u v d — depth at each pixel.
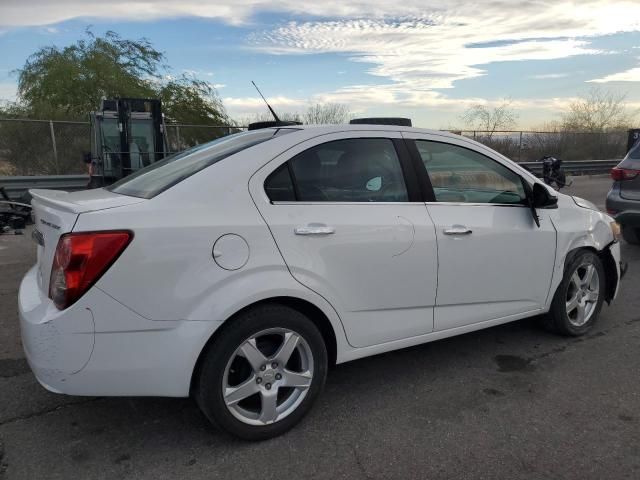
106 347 2.48
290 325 2.82
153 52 23.27
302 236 2.85
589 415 3.12
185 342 2.56
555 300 4.14
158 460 2.70
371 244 3.06
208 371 2.65
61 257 2.46
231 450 2.79
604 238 4.34
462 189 3.61
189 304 2.56
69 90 21.14
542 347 4.13
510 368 3.77
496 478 2.55
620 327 4.55
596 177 21.22
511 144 22.88
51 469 2.62
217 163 2.85
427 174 3.44
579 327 4.32
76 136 14.65
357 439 2.88
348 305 3.04
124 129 12.23
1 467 2.62
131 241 2.46
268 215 2.79
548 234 3.91
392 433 2.94
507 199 3.83
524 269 3.81
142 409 3.21
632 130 21.88
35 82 21.33
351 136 3.22
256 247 2.71
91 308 2.43
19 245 8.07
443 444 2.83
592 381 3.56
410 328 3.32
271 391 2.84
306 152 3.03
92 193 3.14
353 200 3.12
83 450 2.78
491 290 3.66
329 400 3.31
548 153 23.69
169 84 23.81
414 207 3.30
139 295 2.48
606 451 2.76
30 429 2.98
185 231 2.56
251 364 2.76
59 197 2.96
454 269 3.43
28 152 14.16
